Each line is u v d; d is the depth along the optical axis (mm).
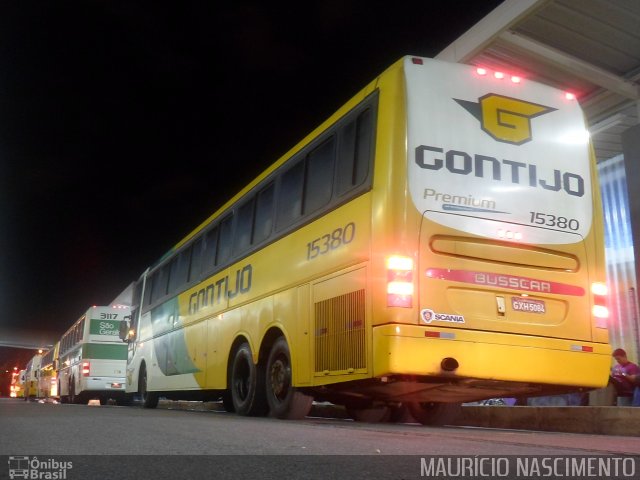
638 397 8398
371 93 6492
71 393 24984
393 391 6504
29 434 5262
